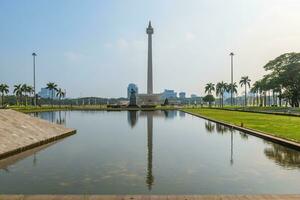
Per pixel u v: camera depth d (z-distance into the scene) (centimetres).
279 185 1177
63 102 18588
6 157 1723
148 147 2089
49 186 1166
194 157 1727
